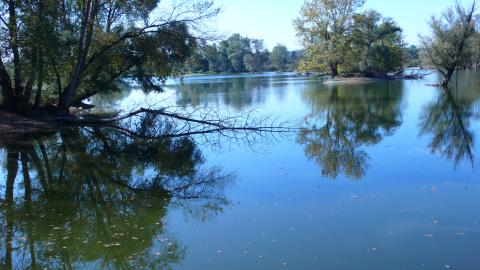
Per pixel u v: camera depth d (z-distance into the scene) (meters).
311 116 28.77
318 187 12.20
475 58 61.69
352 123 25.30
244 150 18.30
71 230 9.61
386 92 46.19
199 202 11.38
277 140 20.48
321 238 8.73
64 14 24.83
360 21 68.19
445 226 9.10
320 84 64.12
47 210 10.99
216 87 64.69
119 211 10.86
